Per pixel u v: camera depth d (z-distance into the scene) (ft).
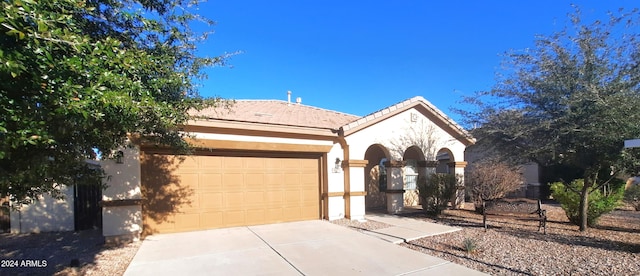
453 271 20.83
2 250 26.48
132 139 27.91
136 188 28.68
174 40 19.03
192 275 20.36
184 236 29.91
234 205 34.12
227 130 32.60
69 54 10.71
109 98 10.69
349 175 39.34
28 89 9.93
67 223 34.53
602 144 28.30
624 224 36.14
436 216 42.06
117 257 24.22
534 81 31.09
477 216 42.29
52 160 12.69
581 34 29.40
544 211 32.04
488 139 36.06
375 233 31.71
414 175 58.44
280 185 36.73
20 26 8.91
